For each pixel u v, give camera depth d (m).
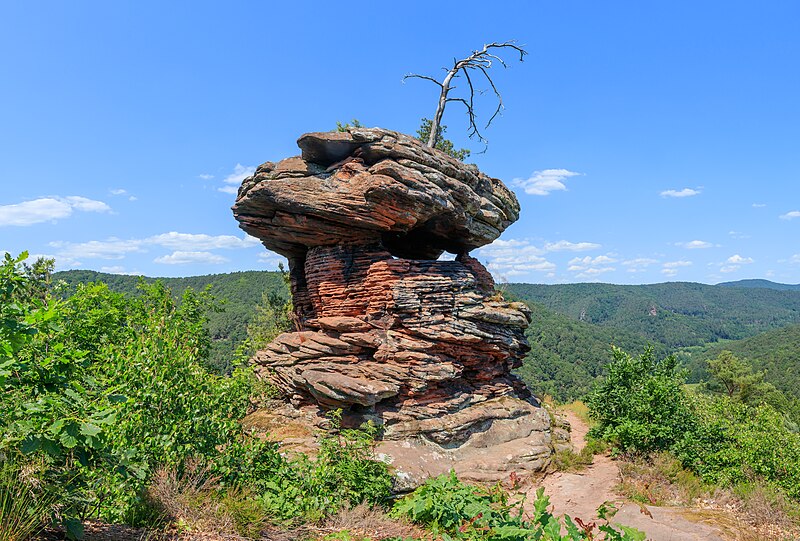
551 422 21.75
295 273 22.89
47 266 14.88
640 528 12.21
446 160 18.73
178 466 9.27
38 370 6.37
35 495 5.88
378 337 17.97
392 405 17.09
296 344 19.25
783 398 63.38
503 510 8.37
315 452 14.90
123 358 9.58
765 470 15.79
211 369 21.56
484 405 19.00
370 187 16.95
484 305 19.94
